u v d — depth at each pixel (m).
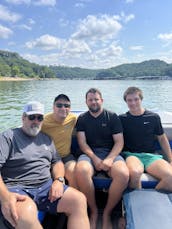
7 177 2.40
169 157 3.22
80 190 2.63
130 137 3.23
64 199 2.22
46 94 21.38
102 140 3.21
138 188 2.61
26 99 17.28
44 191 2.37
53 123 3.18
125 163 2.80
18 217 1.94
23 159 2.43
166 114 4.31
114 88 28.62
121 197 2.58
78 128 3.24
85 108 12.77
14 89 28.45
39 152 2.56
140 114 3.23
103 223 2.54
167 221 2.01
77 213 2.18
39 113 2.50
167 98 17.02
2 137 2.43
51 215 2.61
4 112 11.70
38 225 1.95
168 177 2.54
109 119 3.18
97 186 2.78
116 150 3.03
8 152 2.40
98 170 2.87
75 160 3.12
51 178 2.60
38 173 2.47
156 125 3.21
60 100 3.09
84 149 3.09
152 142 3.21
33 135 2.55
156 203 2.27
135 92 3.18
